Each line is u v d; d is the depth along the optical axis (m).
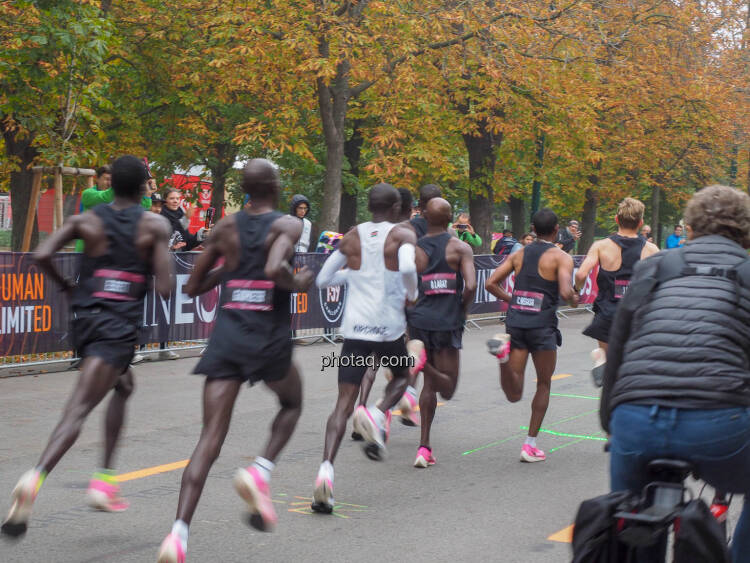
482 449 8.51
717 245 3.84
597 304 8.30
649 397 3.53
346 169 30.47
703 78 32.66
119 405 5.88
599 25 24.28
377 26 20.53
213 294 14.37
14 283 11.35
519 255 8.10
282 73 21.77
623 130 32.66
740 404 3.46
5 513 6.11
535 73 23.30
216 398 4.98
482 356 15.18
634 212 8.19
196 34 25.78
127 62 25.94
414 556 5.42
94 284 5.49
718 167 38.00
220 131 29.23
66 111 17.80
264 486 4.88
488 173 28.64
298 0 20.03
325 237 16.27
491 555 5.46
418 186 28.59
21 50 17.86
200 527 5.92
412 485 7.14
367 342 6.49
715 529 3.38
